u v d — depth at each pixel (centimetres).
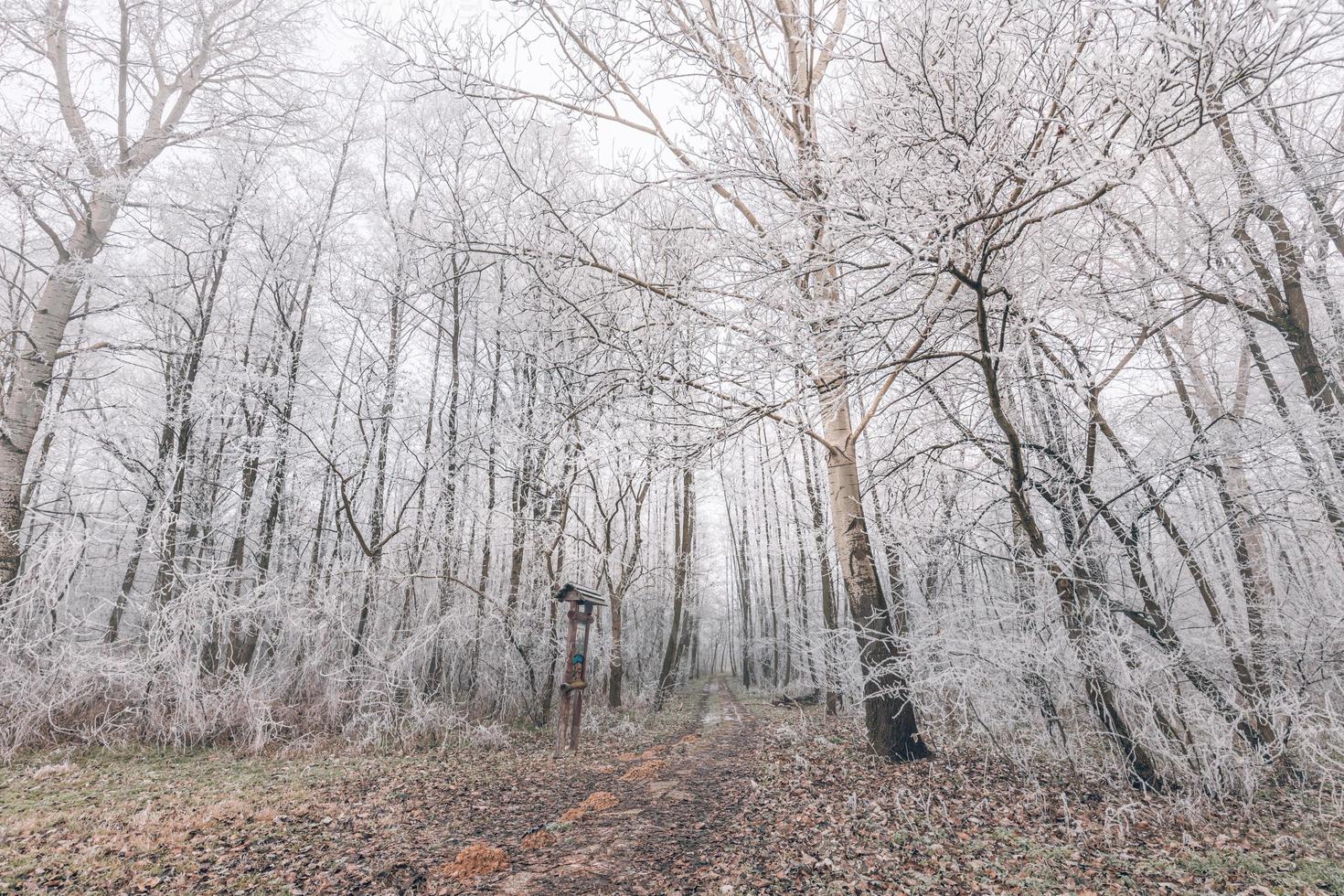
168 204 1170
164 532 1084
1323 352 726
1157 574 662
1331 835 487
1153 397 741
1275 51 375
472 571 1363
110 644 1014
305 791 738
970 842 489
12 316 1147
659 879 458
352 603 1216
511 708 1286
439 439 1358
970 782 637
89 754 852
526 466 1319
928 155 500
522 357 1241
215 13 1241
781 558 2262
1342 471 623
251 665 1138
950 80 451
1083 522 675
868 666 746
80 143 1049
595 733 1227
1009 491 627
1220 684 625
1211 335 734
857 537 768
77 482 1259
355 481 1373
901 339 643
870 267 558
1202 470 641
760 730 1250
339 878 477
